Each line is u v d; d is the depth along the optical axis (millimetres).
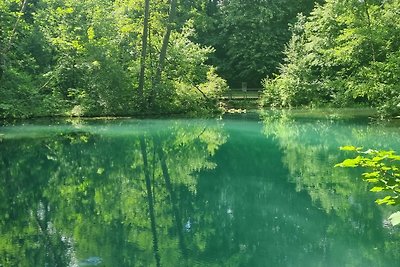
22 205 8578
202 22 34156
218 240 6711
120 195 9344
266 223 7492
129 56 23422
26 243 6574
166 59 23859
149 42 23234
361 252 6145
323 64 25922
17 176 10867
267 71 35125
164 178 10773
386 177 3910
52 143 15016
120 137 16375
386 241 6574
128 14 23859
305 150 13562
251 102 27484
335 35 25109
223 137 16328
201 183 10219
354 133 16125
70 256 6055
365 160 3916
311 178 10312
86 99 22250
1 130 17703
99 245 6523
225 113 24328
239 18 35219
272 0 35438
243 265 5742
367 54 21922
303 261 5875
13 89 20891
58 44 23047
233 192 9383
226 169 11484
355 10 20875
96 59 21812
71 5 22938
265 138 15898
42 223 7516
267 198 8906
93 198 9094
